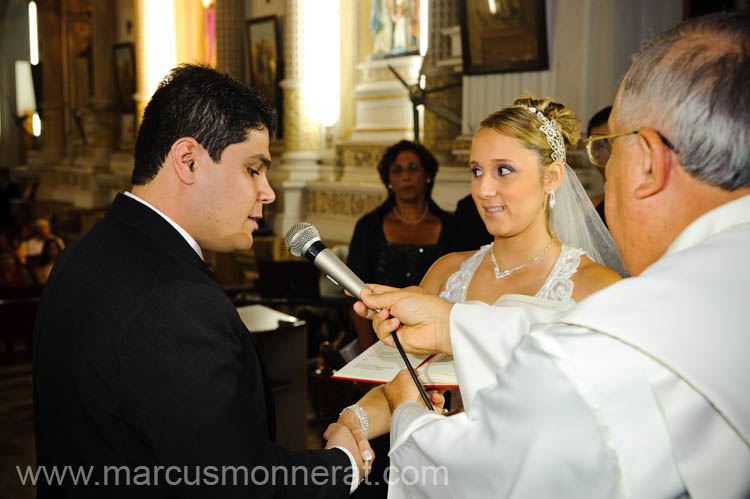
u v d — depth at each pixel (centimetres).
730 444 84
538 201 183
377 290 150
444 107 707
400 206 379
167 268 130
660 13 536
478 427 104
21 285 817
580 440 90
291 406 418
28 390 645
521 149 179
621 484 87
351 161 898
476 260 202
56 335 131
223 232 143
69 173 1612
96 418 125
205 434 120
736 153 91
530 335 96
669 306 88
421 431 113
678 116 94
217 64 1098
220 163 138
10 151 2055
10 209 1576
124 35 1420
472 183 188
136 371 121
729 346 84
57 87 1688
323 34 941
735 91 90
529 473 94
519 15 579
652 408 86
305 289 602
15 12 2011
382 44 853
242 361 133
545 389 92
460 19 629
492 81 625
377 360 169
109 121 1463
